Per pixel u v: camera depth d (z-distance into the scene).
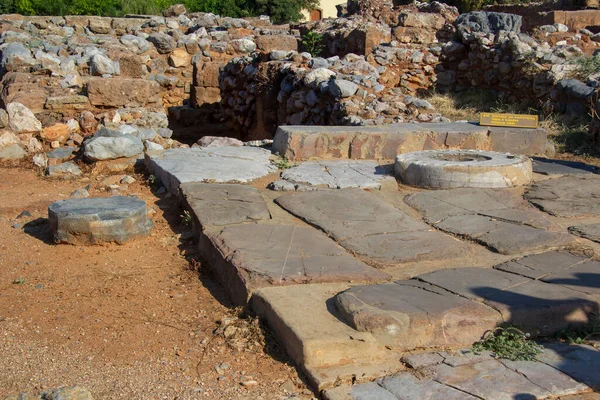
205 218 5.77
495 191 6.65
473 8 26.02
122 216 5.81
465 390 3.39
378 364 3.72
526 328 4.01
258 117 12.69
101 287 5.01
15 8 26.20
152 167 7.83
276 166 7.73
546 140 8.70
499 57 12.14
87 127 9.38
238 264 4.75
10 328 4.36
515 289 4.37
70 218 5.72
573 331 4.08
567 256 5.04
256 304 4.36
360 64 11.95
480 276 4.62
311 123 10.95
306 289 4.41
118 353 4.04
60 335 4.28
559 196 6.61
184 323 4.43
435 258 5.06
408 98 10.71
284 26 19.66
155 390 3.61
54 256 5.59
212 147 8.71
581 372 3.56
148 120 9.91
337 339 3.72
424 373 3.60
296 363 3.76
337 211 6.07
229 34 18.17
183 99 17.00
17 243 5.89
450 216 6.05
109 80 9.80
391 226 5.73
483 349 3.85
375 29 13.59
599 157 8.84
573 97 10.58
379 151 8.19
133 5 25.92
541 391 3.36
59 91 9.91
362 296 4.16
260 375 3.73
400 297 4.18
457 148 8.34
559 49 11.85
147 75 16.47
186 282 5.10
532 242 5.30
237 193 6.46
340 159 8.16
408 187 7.07
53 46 13.90
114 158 8.32
